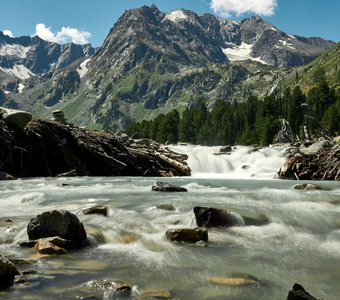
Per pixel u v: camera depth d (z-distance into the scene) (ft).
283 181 130.00
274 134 483.10
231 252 42.52
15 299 27.45
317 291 31.30
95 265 36.45
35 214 59.93
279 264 38.58
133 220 53.78
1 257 31.81
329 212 60.85
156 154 179.11
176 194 79.97
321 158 154.92
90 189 92.07
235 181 123.85
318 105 603.67
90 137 166.71
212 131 625.00
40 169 151.53
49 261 37.14
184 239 46.01
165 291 29.91
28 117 147.54
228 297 29.12
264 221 56.13
